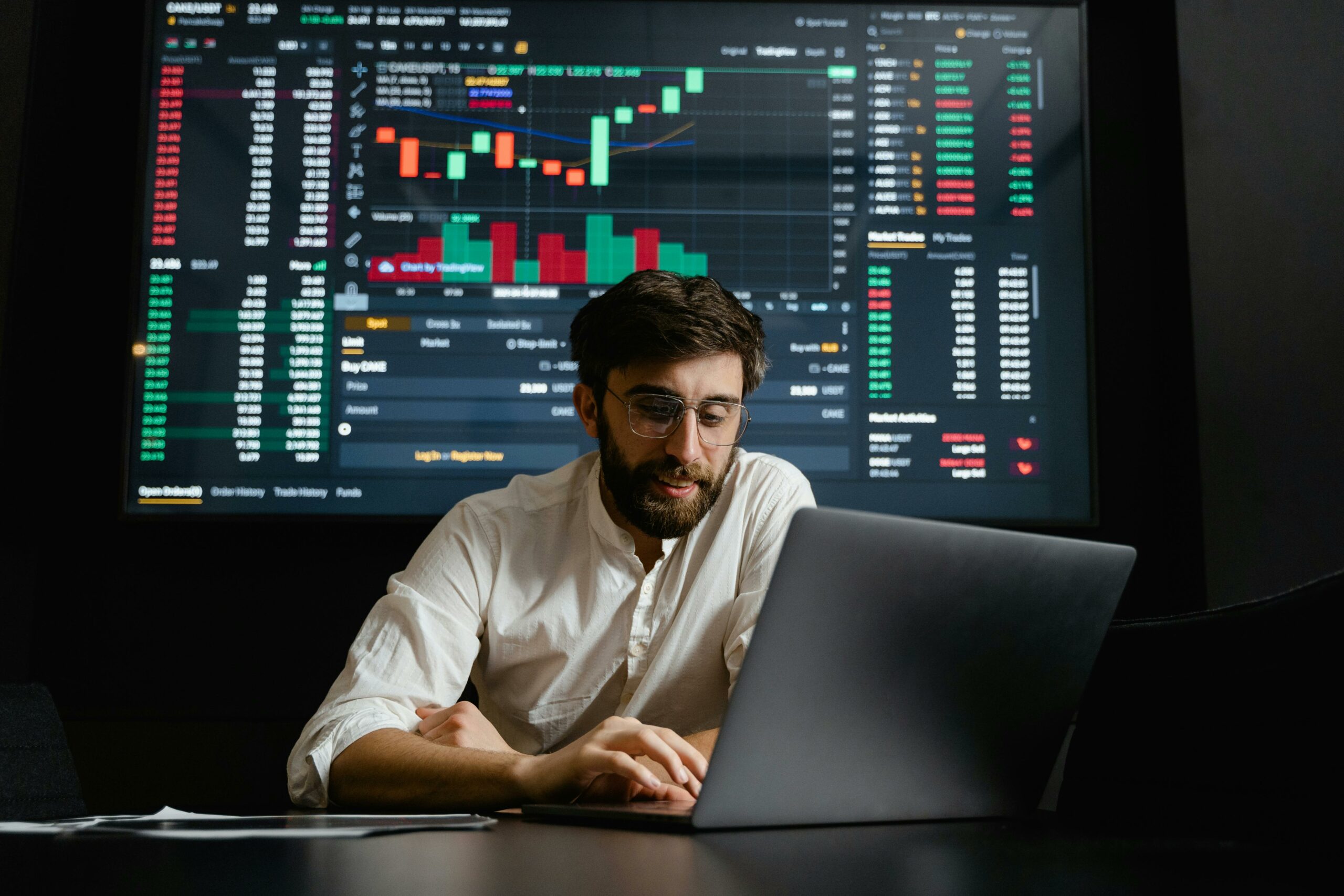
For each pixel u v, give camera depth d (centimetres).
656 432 109
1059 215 220
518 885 44
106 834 60
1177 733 74
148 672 212
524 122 219
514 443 213
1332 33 219
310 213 215
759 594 121
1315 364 212
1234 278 213
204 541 215
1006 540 68
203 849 54
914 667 68
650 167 219
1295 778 64
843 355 216
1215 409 210
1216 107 218
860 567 63
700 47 222
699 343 108
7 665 202
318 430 211
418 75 219
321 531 217
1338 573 64
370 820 68
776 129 221
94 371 217
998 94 222
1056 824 71
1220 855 56
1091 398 215
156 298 212
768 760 65
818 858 53
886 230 219
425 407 213
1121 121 229
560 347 215
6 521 199
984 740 73
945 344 217
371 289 214
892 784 70
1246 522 208
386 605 114
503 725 128
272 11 218
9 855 52
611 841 59
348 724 96
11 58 202
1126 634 80
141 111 213
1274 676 66
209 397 211
